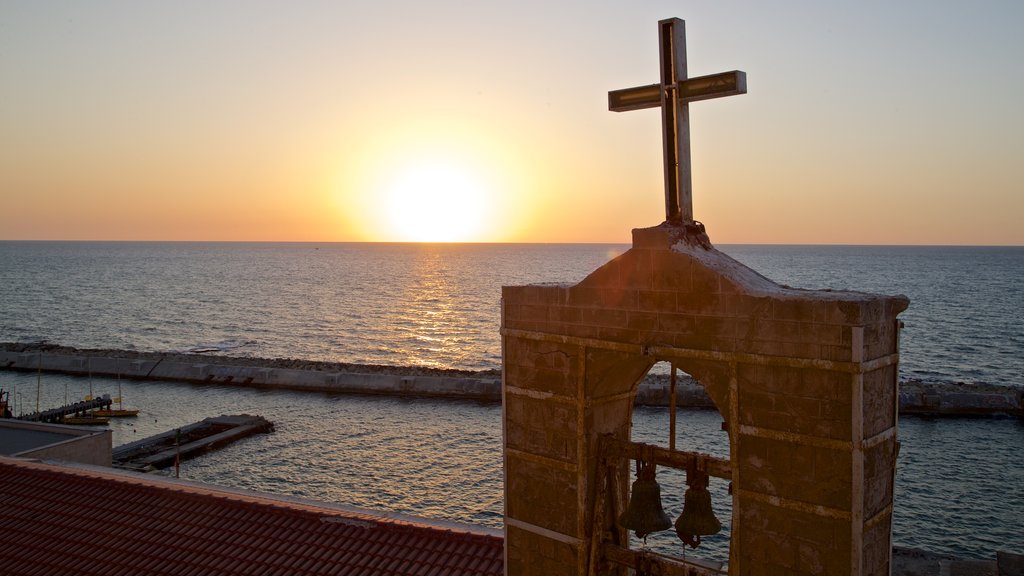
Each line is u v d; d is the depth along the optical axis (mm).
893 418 9836
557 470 11992
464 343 136875
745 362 9938
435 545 18562
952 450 64250
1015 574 35062
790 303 9570
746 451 10047
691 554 43000
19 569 19125
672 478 53219
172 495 21828
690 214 11094
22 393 89500
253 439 68750
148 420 77875
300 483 57531
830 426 9328
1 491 23062
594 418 11758
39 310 177000
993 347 123750
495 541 18328
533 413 12266
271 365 96875
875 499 9523
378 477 58719
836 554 9359
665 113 10781
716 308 10227
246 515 20484
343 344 136250
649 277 10852
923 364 110500
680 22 10555
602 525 11742
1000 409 74250
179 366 94938
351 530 19438
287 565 18203
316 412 78938
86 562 19156
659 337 10773
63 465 27406
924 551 40219
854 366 9055
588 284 11492
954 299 194750
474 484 57062
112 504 21797
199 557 18875
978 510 51094
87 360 99125
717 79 10180
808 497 9547
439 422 74500
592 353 11461
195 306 189000
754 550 10039
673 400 11117
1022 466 60125
